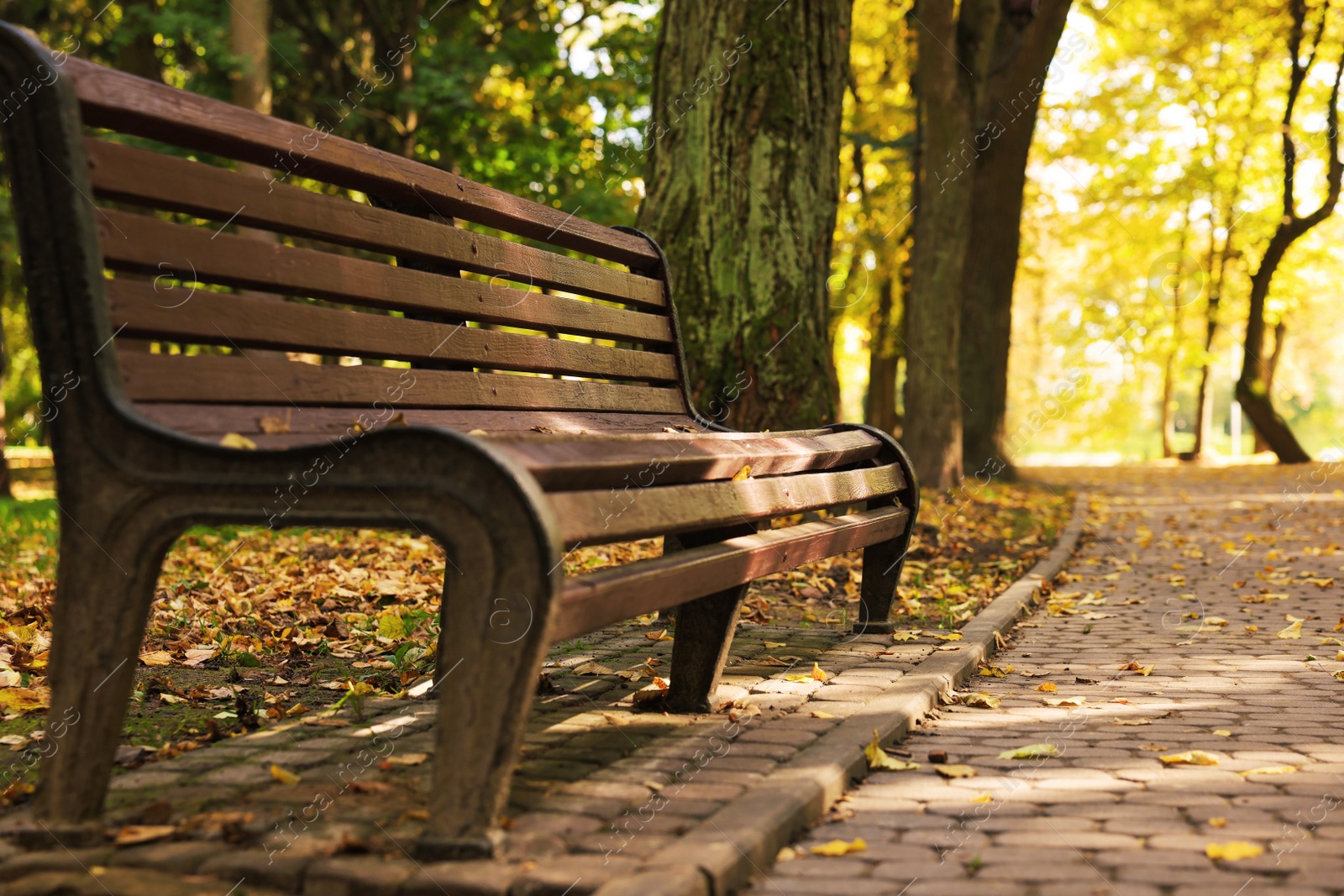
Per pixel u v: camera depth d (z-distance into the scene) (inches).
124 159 98.2
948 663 166.9
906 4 789.2
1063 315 1295.5
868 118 823.1
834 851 95.6
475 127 652.7
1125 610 245.6
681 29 305.3
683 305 301.1
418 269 137.9
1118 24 878.4
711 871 84.1
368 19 649.0
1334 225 1165.1
